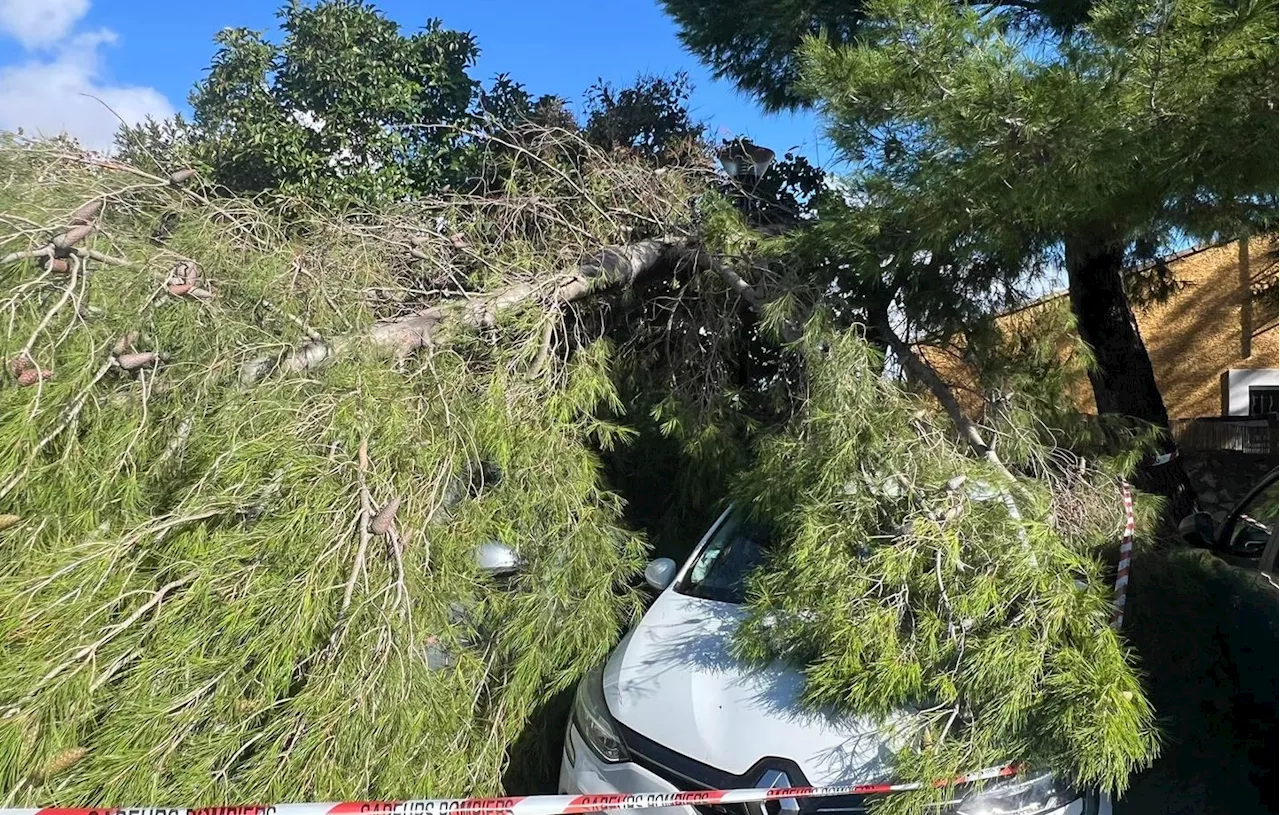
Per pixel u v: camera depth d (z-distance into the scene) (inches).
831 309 171.6
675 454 192.9
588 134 280.7
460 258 196.7
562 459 152.1
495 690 139.6
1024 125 154.2
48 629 103.0
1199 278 705.6
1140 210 181.6
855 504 132.8
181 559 112.1
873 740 117.6
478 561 141.3
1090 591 123.5
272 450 120.3
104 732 100.1
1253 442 584.4
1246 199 186.4
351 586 114.0
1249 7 142.1
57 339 127.0
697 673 134.2
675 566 167.8
